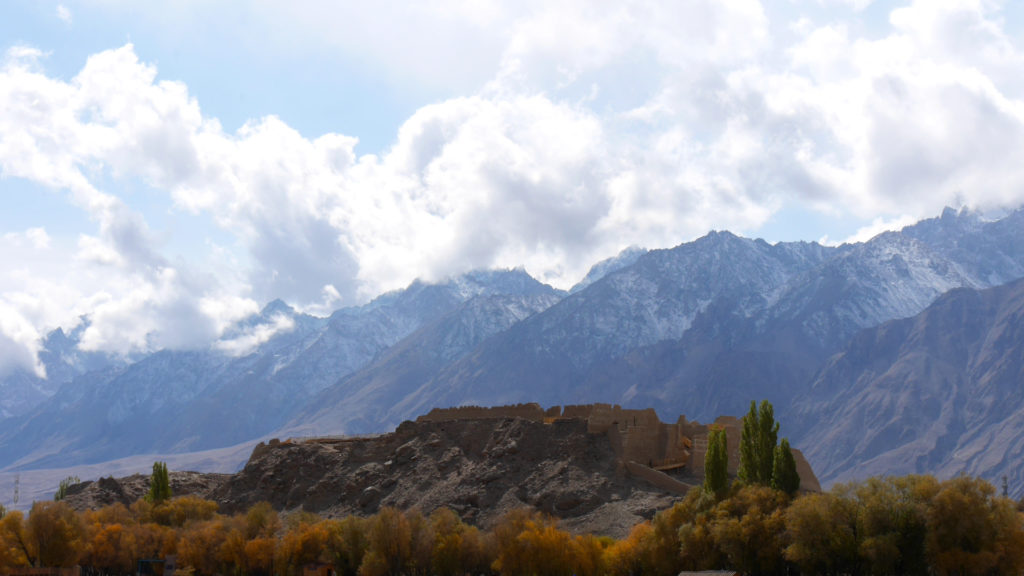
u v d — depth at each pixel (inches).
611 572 7214.6
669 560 6983.3
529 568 7214.6
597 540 7445.9
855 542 6250.0
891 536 6087.6
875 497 6264.8
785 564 6510.8
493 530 7839.6
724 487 7130.9
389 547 7780.5
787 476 6968.5
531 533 7288.4
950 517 5999.0
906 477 6392.7
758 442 7175.2
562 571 7199.8
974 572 5885.8
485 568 7721.5
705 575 6471.5
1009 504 6087.6
